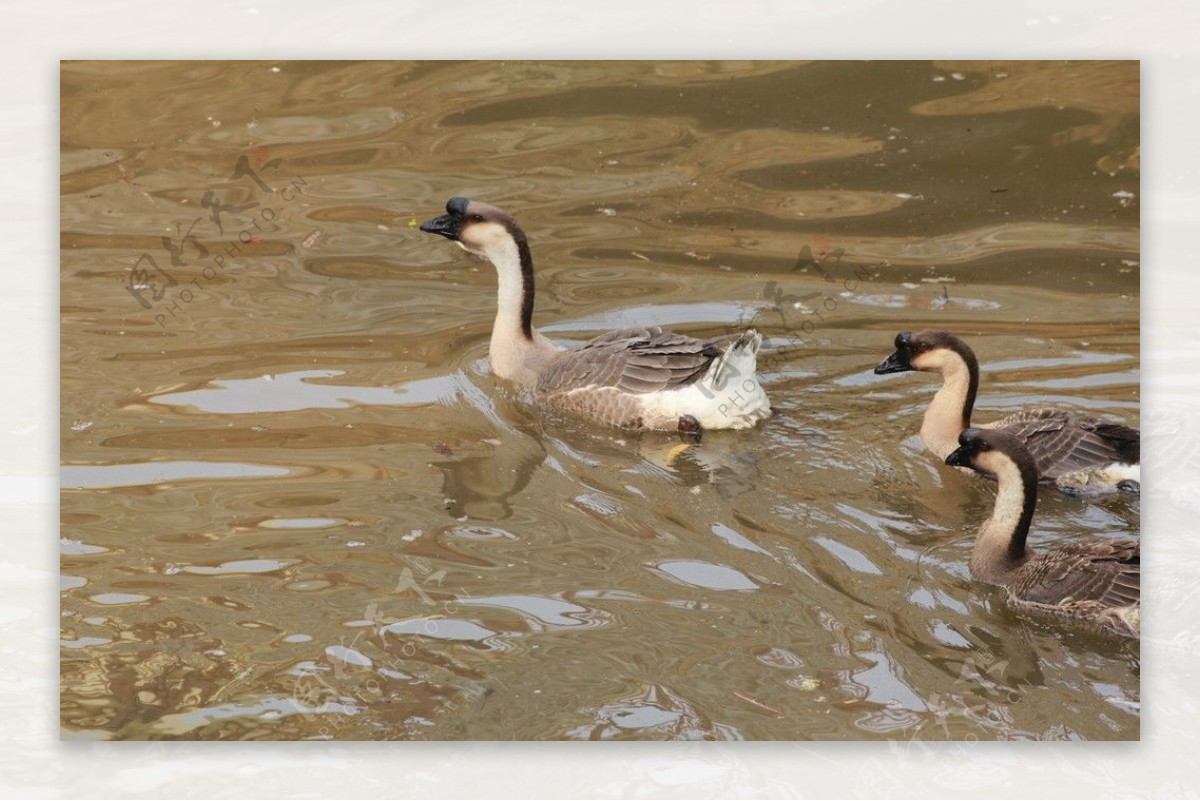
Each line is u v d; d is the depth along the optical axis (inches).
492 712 387.9
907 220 717.9
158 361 608.1
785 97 845.8
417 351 629.3
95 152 790.5
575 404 582.2
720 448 546.9
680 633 420.5
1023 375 590.9
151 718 389.1
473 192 754.2
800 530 485.1
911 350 544.4
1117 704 387.9
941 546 477.7
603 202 747.4
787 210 732.7
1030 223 709.9
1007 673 403.5
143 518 488.7
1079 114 797.9
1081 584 440.1
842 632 422.6
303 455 536.4
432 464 532.4
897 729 377.7
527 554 466.3
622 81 877.8
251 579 452.8
